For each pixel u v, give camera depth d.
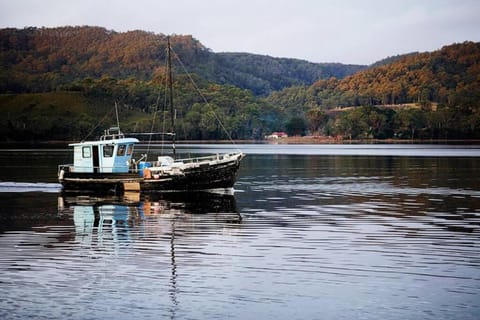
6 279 26.03
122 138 62.91
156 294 24.14
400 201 50.22
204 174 57.44
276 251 30.62
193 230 36.62
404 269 27.19
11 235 35.47
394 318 21.58
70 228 37.84
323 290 24.45
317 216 41.97
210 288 24.78
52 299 23.64
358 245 31.89
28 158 133.38
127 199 53.34
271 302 23.19
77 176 59.00
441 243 32.28
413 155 142.25
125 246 32.09
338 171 88.00
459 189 59.62
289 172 86.69
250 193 57.47
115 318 21.80
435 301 23.11
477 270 26.91
